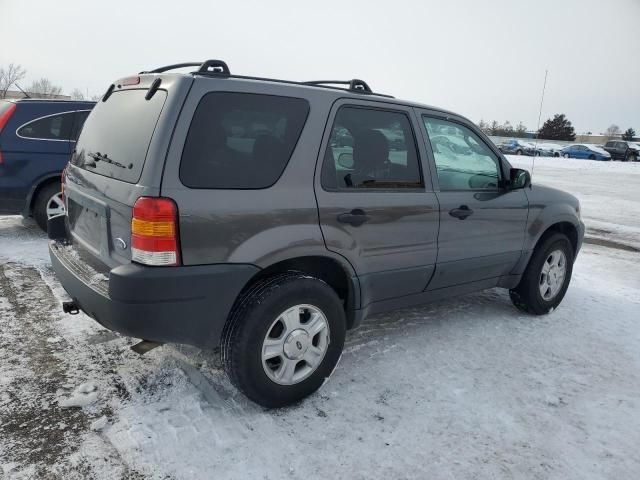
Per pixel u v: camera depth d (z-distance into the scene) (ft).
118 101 10.10
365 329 13.41
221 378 10.41
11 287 14.84
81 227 10.27
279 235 9.00
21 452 8.00
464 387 10.71
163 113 8.25
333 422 9.23
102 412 9.12
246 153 8.80
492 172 13.20
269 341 9.12
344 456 8.36
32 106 19.22
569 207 15.19
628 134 216.74
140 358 11.07
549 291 15.14
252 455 8.21
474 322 14.35
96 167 9.66
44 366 10.59
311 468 8.03
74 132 19.86
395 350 12.23
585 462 8.59
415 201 11.07
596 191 55.01
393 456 8.44
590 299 17.15
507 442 8.99
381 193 10.52
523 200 13.69
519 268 14.15
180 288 8.14
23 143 19.02
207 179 8.35
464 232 12.22
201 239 8.24
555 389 10.88
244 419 9.14
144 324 8.14
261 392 9.12
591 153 123.95
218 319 8.68
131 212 8.09
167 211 7.91
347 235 9.93
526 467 8.39
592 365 12.11
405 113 11.31
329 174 9.77
